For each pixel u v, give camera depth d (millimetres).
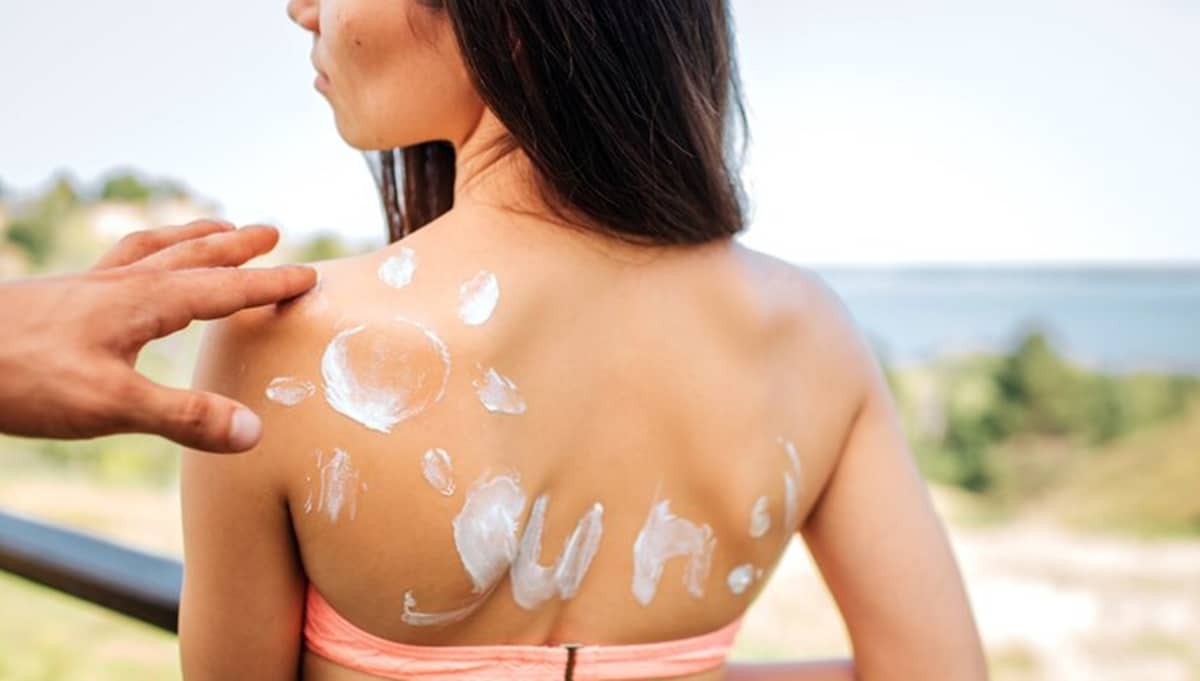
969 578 7902
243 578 769
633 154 736
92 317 548
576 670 794
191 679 823
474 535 720
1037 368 10438
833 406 882
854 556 920
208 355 726
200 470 742
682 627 834
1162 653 6680
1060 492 9797
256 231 698
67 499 8062
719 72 808
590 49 717
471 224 750
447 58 766
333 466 708
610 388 767
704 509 812
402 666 771
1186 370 10617
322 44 821
